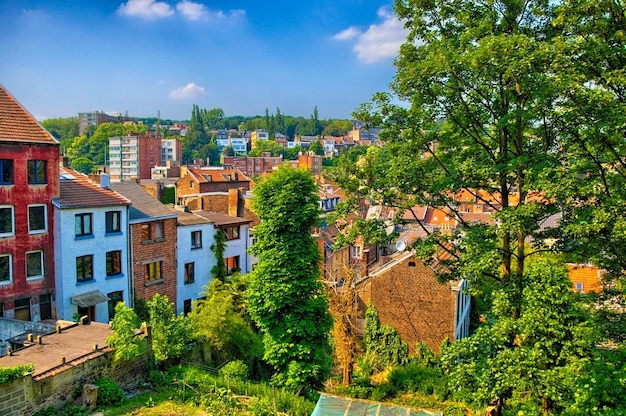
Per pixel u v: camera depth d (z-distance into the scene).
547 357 13.14
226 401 15.82
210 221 34.56
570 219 15.02
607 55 13.67
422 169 17.72
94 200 27.31
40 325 21.30
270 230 21.14
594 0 13.11
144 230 30.06
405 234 42.41
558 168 13.82
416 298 28.64
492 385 13.62
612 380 12.12
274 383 20.58
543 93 12.96
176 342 19.97
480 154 17.70
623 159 15.30
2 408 13.24
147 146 135.25
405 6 17.41
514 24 15.75
